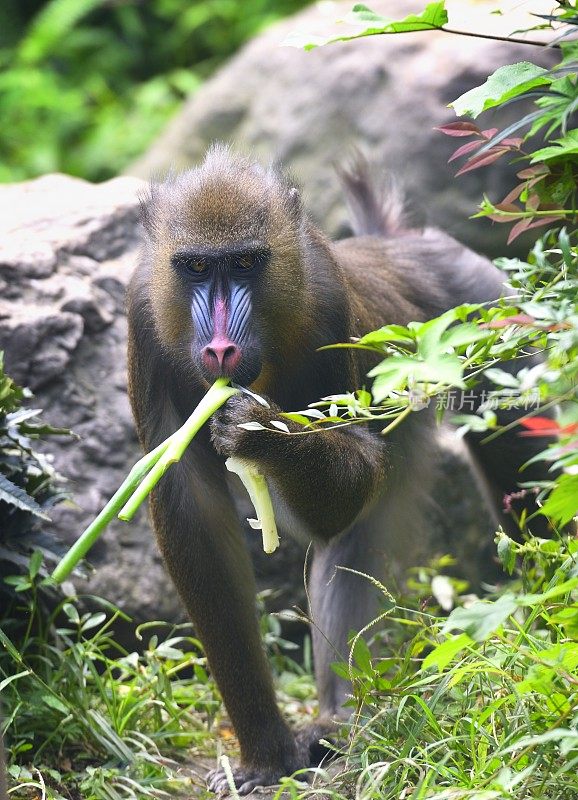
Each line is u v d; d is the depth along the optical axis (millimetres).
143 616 11664
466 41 19219
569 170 7676
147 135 25016
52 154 24688
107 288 12859
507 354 7000
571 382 6484
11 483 9188
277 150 19969
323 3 22359
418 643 8820
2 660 9680
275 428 8523
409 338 6789
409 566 13172
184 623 11938
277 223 9289
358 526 11164
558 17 7223
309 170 19594
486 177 18156
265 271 9180
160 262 9305
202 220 9039
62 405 11984
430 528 13688
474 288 12602
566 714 6801
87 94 26719
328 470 8820
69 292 12383
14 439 9625
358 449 9172
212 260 9031
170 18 28234
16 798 8578
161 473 8062
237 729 9523
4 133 25594
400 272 12102
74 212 13539
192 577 9625
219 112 21203
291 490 8852
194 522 9641
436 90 18844
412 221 14438
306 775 9375
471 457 13000
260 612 12555
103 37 27812
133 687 10000
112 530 11812
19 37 27922
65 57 27500
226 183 9234
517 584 10719
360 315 10742
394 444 11367
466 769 7547
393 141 18859
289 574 12938
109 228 13406
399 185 14406
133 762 9094
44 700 9164
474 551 13852
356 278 11211
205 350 8641
